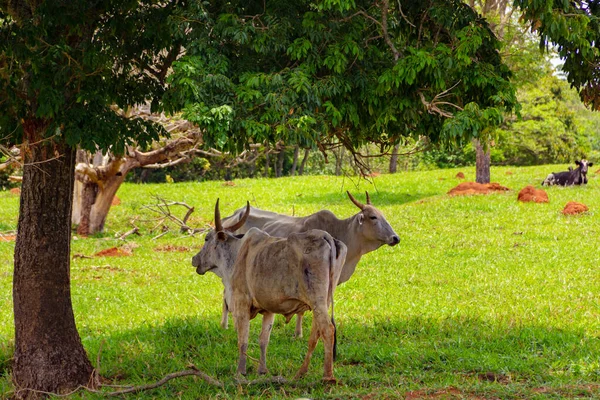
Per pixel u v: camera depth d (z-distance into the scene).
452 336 12.56
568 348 11.53
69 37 10.55
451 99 11.53
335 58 10.41
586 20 10.16
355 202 13.02
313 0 10.88
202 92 10.01
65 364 10.73
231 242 11.84
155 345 12.74
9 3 10.40
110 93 10.96
